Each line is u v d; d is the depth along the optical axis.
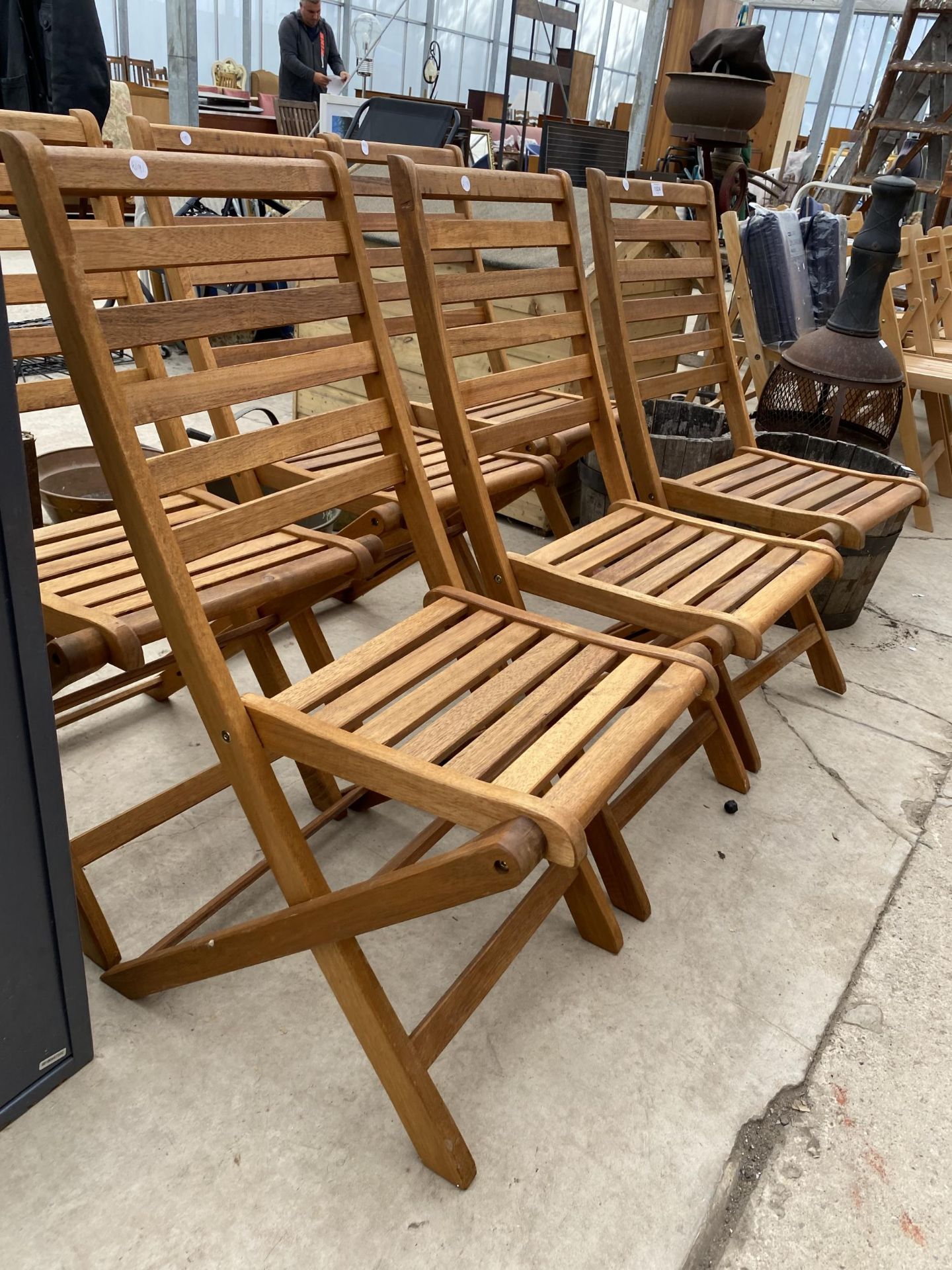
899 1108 1.33
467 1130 1.23
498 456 2.15
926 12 5.61
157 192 1.14
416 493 1.51
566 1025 1.40
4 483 0.88
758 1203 1.18
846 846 1.86
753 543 1.83
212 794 1.55
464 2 12.19
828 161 10.98
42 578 1.40
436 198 1.60
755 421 3.46
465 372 3.21
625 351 2.02
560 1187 1.17
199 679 1.12
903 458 4.30
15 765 1.01
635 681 1.27
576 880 1.48
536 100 8.41
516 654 1.39
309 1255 1.08
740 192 4.88
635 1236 1.13
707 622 1.47
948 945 1.63
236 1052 1.32
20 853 1.05
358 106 5.53
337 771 1.10
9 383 0.85
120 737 1.97
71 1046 1.24
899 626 2.83
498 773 1.12
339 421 1.39
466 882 0.98
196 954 1.25
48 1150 1.16
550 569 1.62
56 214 0.99
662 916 1.63
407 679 1.24
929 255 4.48
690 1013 1.45
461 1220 1.12
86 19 3.47
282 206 5.08
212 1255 1.07
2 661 0.95
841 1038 1.43
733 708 1.97
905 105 5.91
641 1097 1.30
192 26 4.97
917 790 2.05
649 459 2.09
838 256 3.62
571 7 12.88
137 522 1.07
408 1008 1.41
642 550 1.78
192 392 1.17
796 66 18.72
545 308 2.93
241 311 1.24
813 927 1.65
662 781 1.72
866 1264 1.13
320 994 1.43
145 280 4.38
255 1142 1.20
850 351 2.89
